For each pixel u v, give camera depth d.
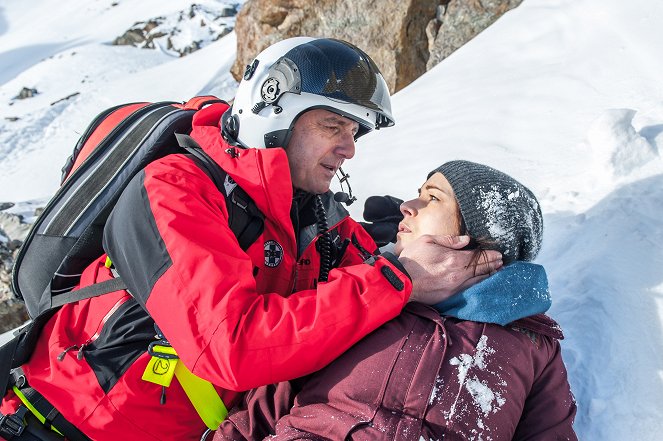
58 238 1.71
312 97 1.62
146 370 1.58
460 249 1.56
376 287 1.44
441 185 1.61
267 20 6.61
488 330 1.45
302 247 1.78
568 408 1.52
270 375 1.39
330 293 1.42
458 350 1.40
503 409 1.37
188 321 1.39
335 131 1.69
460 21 5.19
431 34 5.49
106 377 1.59
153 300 1.45
